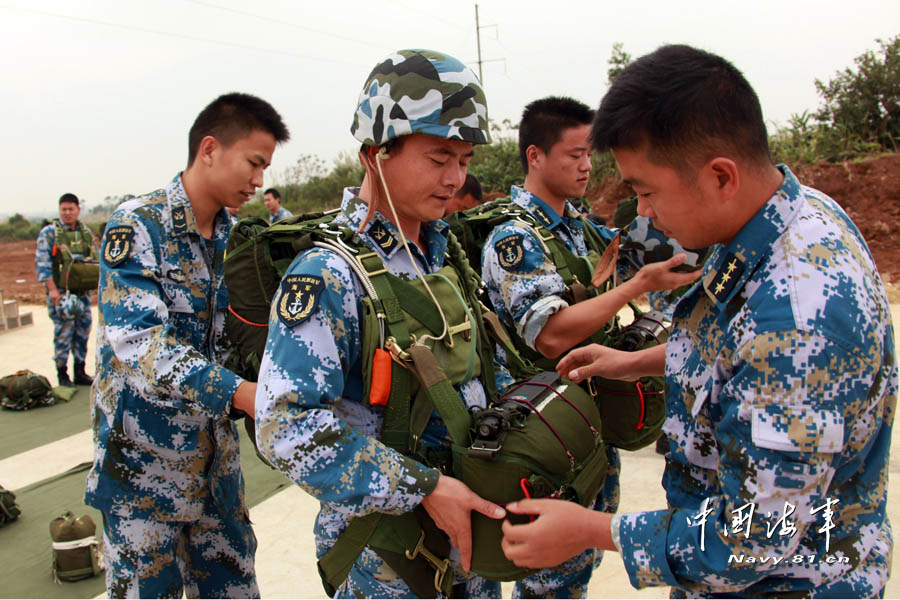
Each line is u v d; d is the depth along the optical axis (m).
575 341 2.23
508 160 15.34
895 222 10.05
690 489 1.37
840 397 1.07
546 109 2.48
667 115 1.14
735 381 1.13
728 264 1.20
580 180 2.52
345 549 1.50
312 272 1.43
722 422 1.17
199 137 2.27
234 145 2.24
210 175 2.26
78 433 5.09
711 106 1.13
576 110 2.45
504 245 2.34
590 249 2.72
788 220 1.16
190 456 2.17
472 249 2.61
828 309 1.07
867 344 1.08
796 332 1.07
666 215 1.24
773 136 12.62
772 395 1.08
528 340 2.29
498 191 14.91
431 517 1.47
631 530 1.25
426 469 1.40
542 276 2.29
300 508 3.64
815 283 1.09
